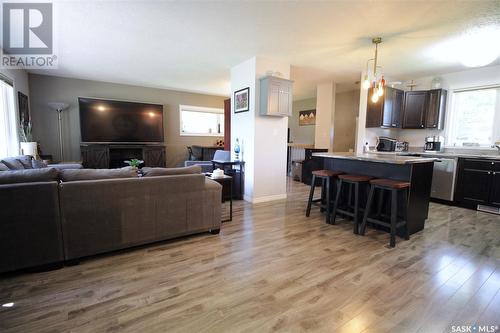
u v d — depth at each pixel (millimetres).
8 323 1465
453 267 2186
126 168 2504
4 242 1889
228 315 1557
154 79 5910
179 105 7363
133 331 1420
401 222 2756
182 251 2436
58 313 1553
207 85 6578
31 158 3633
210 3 2465
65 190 2064
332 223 3250
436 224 3334
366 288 1857
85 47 3740
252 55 4016
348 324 1490
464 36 3148
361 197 3395
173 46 3650
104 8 2582
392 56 3918
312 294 1776
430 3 2400
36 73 5406
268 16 2707
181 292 1784
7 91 4211
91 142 5980
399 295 1780
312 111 8094
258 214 3648
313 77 5391
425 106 4996
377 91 3422
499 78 4266
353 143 6871
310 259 2301
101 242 2244
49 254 2039
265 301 1695
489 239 2820
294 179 6711
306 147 6844
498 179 3797
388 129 5559
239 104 4535
